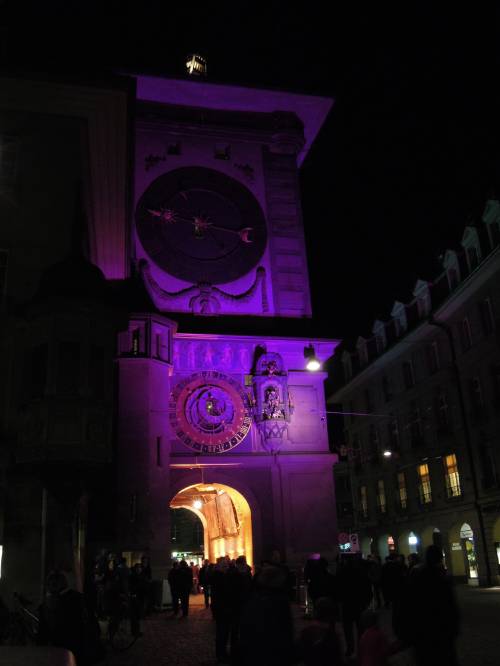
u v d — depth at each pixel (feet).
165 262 107.86
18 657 21.43
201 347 104.37
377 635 20.27
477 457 114.93
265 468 101.40
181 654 43.16
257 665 16.31
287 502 100.37
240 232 112.98
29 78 56.29
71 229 59.31
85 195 67.15
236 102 117.80
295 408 105.50
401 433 143.95
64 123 61.41
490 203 107.65
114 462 88.48
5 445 51.44
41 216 59.62
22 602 40.09
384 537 151.64
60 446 50.06
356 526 165.58
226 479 99.55
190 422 99.91
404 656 39.73
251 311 109.40
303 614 64.64
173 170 113.39
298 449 103.30
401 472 144.36
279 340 107.14
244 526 104.01
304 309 112.16
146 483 88.33
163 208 110.42
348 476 199.11
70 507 50.85
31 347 53.31
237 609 38.68
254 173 118.01
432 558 21.42
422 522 134.10
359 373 162.20
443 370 126.72
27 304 53.72
